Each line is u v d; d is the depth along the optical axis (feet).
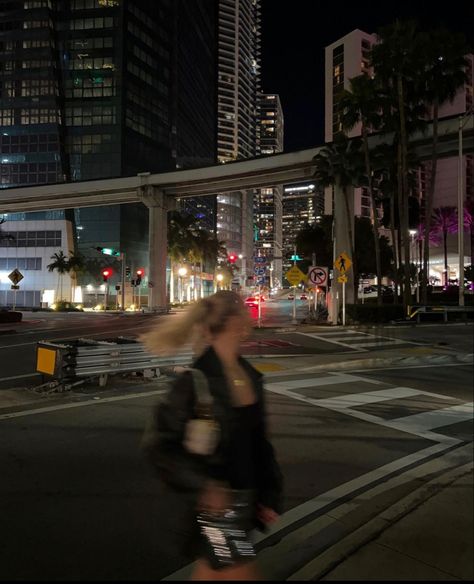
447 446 22.08
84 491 15.74
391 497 15.84
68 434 22.40
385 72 117.08
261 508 7.25
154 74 298.15
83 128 270.46
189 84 369.50
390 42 114.32
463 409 29.25
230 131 624.18
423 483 17.29
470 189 437.58
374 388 35.47
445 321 107.96
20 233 260.83
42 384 34.17
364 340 70.85
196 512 6.86
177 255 262.26
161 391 32.37
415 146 126.00
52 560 11.55
